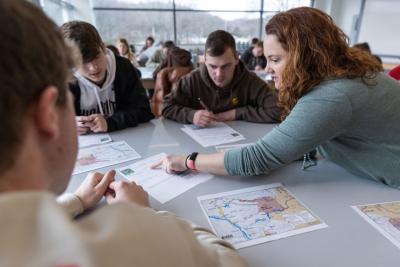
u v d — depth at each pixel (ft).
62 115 1.09
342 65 2.92
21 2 0.96
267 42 3.16
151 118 5.27
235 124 5.14
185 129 4.84
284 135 2.92
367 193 2.95
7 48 0.84
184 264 0.97
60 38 1.09
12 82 0.85
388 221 2.51
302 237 2.32
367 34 24.56
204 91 5.98
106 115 5.07
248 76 5.98
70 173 1.22
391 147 3.00
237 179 3.20
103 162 3.61
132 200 2.43
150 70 15.42
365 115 2.85
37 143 0.96
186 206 2.73
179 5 25.52
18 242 0.69
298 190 3.00
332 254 2.15
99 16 24.72
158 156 3.80
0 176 0.89
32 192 0.80
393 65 22.53
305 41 2.86
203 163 3.26
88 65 4.57
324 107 2.75
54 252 0.71
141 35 25.88
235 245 2.23
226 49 5.49
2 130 0.85
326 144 3.34
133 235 0.89
